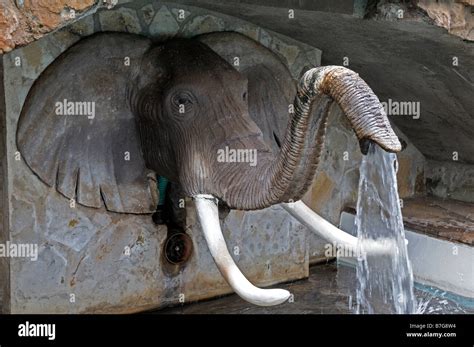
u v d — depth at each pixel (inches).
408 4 132.0
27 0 100.4
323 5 134.9
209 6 149.4
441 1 131.6
